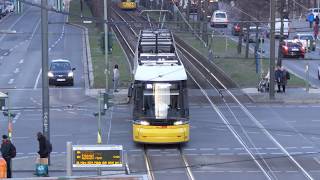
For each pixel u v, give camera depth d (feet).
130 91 305.32
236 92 441.27
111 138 317.42
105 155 228.63
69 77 470.80
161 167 262.06
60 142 309.63
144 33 379.14
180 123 294.25
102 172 249.34
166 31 439.22
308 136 319.27
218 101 414.62
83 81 490.49
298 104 408.26
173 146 300.81
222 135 322.96
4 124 353.31
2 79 496.23
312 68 547.08
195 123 352.49
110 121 359.25
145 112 294.87
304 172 252.62
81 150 227.61
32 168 261.85
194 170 256.93
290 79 483.92
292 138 314.96
